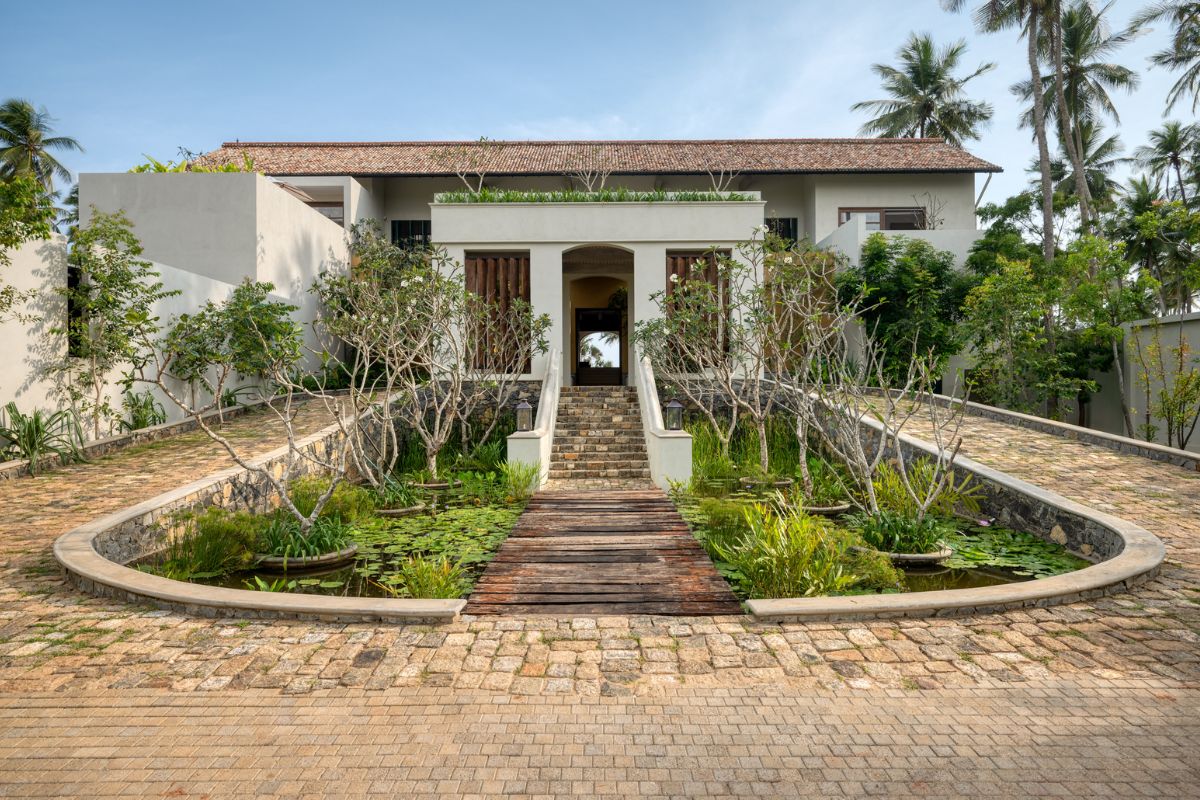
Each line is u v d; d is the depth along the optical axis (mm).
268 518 7316
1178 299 26344
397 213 20000
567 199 14938
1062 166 28156
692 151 20500
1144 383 13344
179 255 13953
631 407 13375
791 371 11977
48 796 2316
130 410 10664
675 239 14812
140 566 5633
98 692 3100
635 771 2477
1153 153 27891
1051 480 7891
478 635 3838
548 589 4773
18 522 6328
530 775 2451
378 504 7992
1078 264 14227
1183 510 6719
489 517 7523
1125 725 2777
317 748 2633
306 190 18734
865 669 3338
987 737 2695
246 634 3807
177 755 2580
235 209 13992
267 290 12359
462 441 11695
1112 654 3479
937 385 16438
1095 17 19828
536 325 12961
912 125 27766
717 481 9391
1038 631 3793
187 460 8969
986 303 13867
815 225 19172
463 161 19562
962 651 3533
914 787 2363
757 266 14164
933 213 19047
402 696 3076
